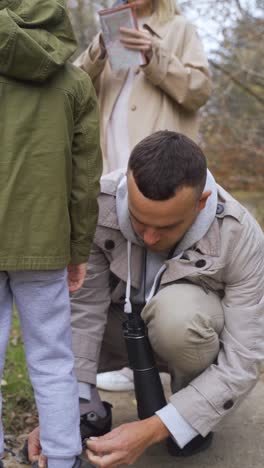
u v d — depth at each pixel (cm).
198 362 219
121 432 203
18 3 199
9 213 192
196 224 214
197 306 216
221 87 637
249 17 586
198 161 197
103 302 238
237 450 242
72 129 207
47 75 197
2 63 193
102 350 261
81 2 719
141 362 221
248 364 215
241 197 685
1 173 192
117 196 226
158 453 239
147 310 224
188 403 209
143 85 311
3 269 191
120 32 299
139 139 307
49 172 197
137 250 229
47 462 201
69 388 204
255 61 625
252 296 218
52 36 202
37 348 204
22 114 195
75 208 211
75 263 216
